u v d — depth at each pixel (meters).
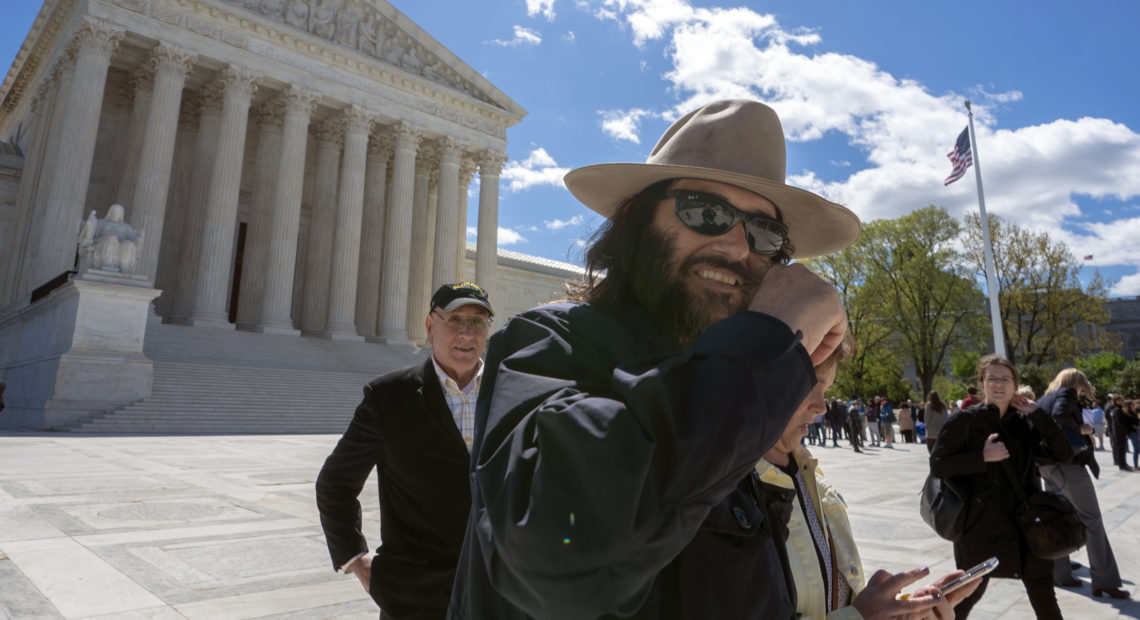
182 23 34.44
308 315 41.50
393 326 40.50
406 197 42.34
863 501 12.09
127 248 22.86
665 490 0.79
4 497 8.77
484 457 0.97
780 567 1.33
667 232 1.37
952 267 51.16
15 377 26.27
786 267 1.11
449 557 2.79
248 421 23.62
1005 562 4.35
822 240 1.77
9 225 39.53
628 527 0.77
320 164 43.25
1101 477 17.91
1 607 4.55
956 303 49.78
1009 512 4.39
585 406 0.85
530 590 0.85
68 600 4.81
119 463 12.98
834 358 1.59
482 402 1.17
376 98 41.66
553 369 1.07
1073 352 49.88
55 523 7.34
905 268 51.38
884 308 52.59
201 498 9.41
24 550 6.13
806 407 1.68
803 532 1.73
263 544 6.82
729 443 0.81
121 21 32.50
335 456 2.99
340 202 39.72
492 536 0.87
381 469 3.02
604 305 1.43
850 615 1.68
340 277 38.84
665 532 0.80
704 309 1.32
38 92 37.59
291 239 36.94
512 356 1.13
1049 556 4.21
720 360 0.88
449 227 44.31
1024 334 52.34
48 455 13.85
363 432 2.96
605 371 1.06
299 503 9.35
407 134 42.88
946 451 4.55
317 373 29.39
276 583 5.47
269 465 13.54
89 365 21.27
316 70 39.16
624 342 1.15
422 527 2.84
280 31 37.38
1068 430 6.49
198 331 31.77
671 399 0.82
